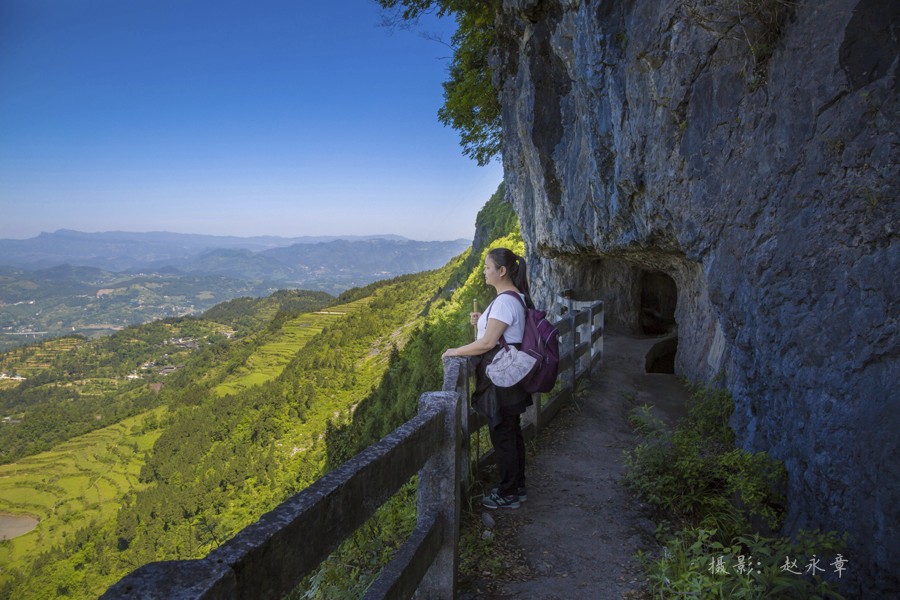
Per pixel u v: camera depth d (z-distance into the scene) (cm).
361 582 298
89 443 15638
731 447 504
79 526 10444
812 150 350
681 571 280
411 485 394
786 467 367
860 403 289
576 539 349
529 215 1359
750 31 420
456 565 260
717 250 488
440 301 6938
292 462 7606
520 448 382
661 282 1355
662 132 576
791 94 377
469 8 1361
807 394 340
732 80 462
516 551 333
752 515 390
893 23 294
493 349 346
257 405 11350
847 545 281
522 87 1087
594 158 784
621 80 666
